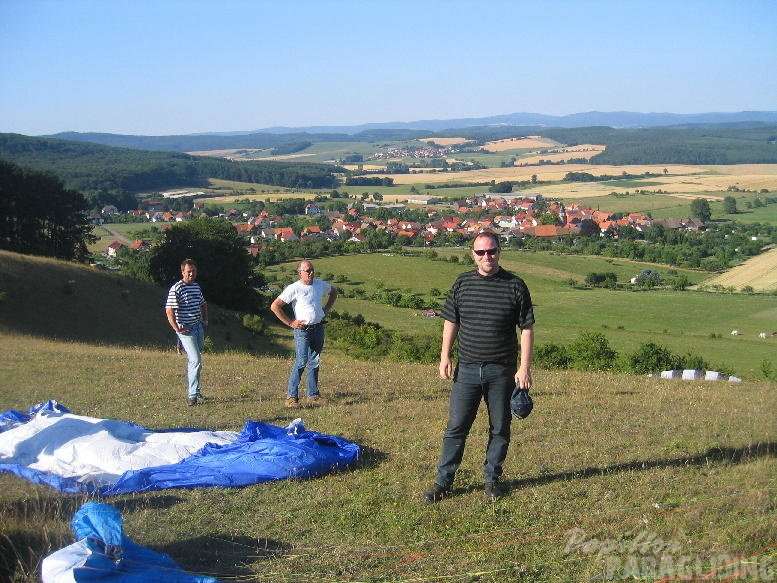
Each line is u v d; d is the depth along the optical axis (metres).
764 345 55.88
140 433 8.48
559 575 5.21
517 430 9.66
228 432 8.67
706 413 11.01
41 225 76.06
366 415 10.62
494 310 6.63
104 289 44.72
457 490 7.07
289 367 17.58
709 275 115.00
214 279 62.66
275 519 6.34
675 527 5.93
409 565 5.40
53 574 4.65
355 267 113.06
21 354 19.48
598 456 8.23
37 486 6.98
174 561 5.33
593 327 70.38
